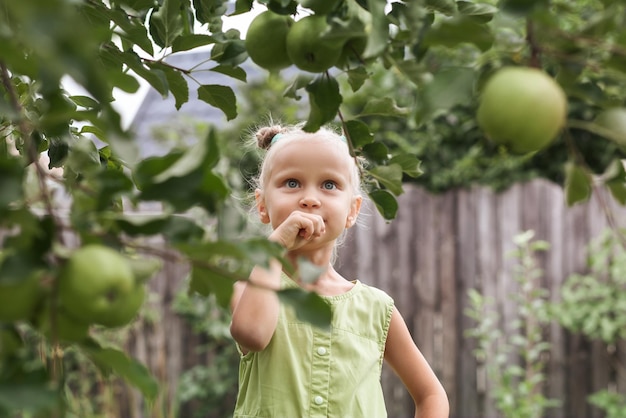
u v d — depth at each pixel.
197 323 5.22
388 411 5.16
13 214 0.77
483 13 1.11
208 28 1.44
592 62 0.85
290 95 1.27
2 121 1.48
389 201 1.52
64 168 1.53
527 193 5.00
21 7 0.58
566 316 4.59
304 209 1.94
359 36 1.00
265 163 2.08
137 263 0.83
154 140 5.62
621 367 4.84
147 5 1.39
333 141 2.00
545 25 0.83
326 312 0.84
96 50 1.27
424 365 2.13
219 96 1.48
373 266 5.16
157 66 1.44
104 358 0.84
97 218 0.80
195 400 5.41
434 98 0.92
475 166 5.89
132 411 4.96
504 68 0.83
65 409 0.84
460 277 5.07
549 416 4.94
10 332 0.81
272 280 1.81
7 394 0.71
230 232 0.87
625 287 4.68
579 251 4.91
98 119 0.78
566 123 0.89
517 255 4.55
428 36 0.88
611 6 0.83
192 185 0.81
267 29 1.15
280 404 1.87
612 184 0.96
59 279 0.75
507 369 4.78
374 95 5.93
